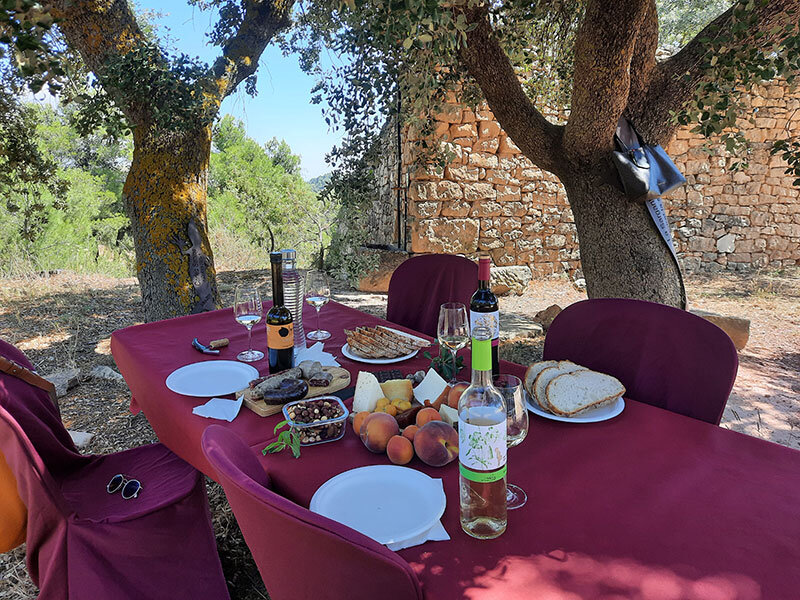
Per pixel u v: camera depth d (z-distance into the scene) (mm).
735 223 8750
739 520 995
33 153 5258
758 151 8523
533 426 1421
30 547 1476
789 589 810
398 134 7055
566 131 3393
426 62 3131
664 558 886
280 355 1777
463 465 952
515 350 4625
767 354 4898
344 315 2670
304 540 746
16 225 8266
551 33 4516
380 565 714
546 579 836
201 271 4121
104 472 1888
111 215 14086
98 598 1448
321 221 13570
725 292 7438
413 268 3047
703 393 1634
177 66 3689
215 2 4668
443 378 1659
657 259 3604
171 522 1619
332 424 1333
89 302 6254
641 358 1810
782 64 2689
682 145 8531
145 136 4086
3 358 1738
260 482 1094
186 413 1540
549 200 7617
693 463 1214
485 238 7312
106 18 3787
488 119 7031
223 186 16797
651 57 3432
